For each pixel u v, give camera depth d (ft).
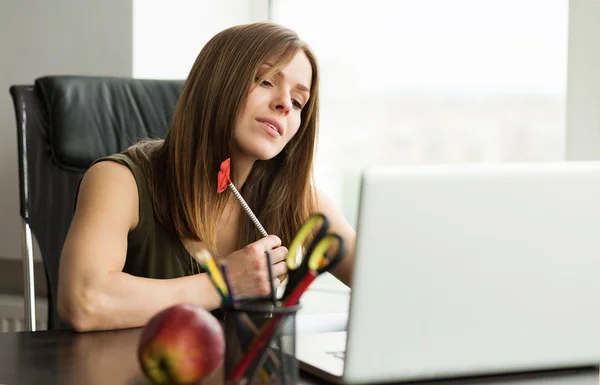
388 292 2.80
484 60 8.15
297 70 5.20
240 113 5.14
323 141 9.23
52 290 6.64
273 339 2.57
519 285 2.95
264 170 5.55
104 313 4.33
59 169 6.81
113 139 6.90
